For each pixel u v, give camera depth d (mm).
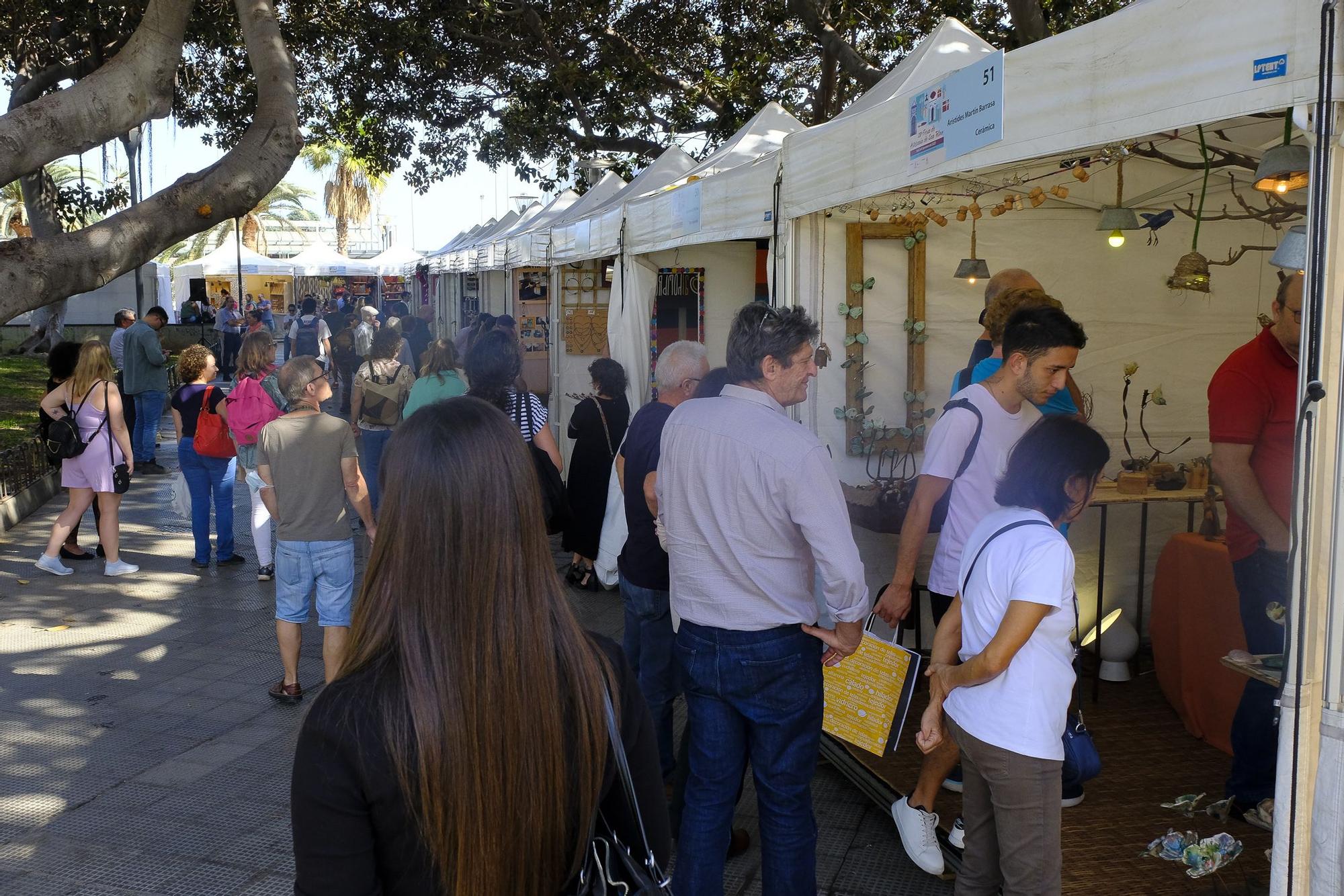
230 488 7922
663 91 17141
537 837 1287
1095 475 2547
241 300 28938
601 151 18109
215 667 5762
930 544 4953
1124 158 3682
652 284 7625
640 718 1445
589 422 6281
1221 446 3285
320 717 1231
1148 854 3070
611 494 5691
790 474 2666
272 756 4598
